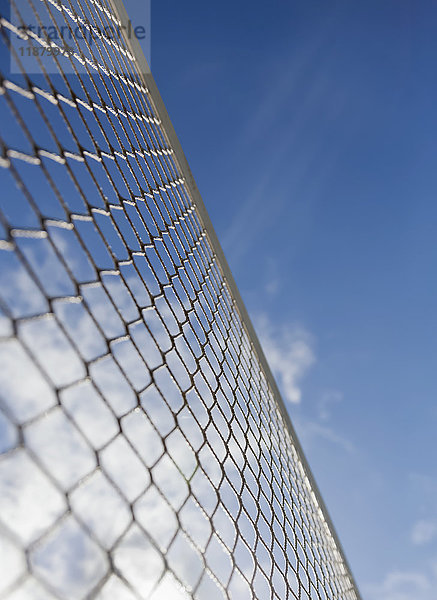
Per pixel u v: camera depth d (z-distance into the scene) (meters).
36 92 1.60
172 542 1.41
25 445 1.05
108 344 1.53
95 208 1.81
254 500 2.17
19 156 1.36
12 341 1.11
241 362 3.31
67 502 1.09
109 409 1.39
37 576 0.97
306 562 2.51
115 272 1.82
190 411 1.98
